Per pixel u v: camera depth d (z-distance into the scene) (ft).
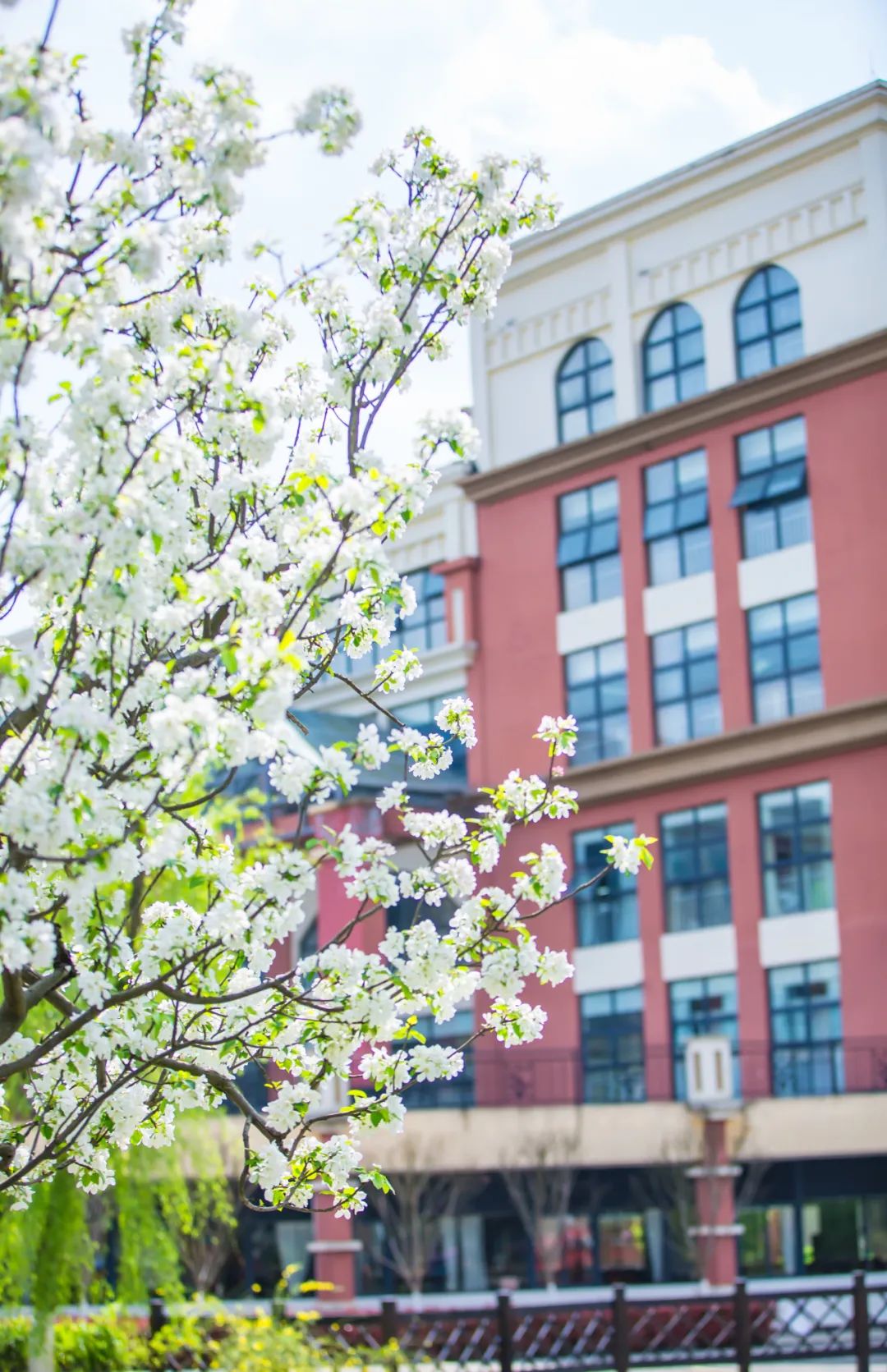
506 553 122.72
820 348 107.55
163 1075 25.73
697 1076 92.89
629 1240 100.68
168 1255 56.29
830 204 108.06
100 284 21.38
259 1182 24.49
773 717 107.04
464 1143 95.45
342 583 23.44
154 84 22.71
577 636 117.91
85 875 20.31
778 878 105.40
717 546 110.73
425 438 23.97
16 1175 24.73
